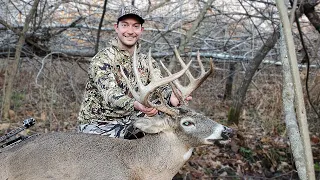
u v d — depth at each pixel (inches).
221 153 343.3
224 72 502.9
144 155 185.5
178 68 422.9
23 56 431.2
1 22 381.4
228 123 416.5
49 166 176.7
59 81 413.7
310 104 353.1
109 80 200.5
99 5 413.1
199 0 390.0
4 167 177.6
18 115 398.9
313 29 410.0
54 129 361.4
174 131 186.4
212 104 481.4
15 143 191.2
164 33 403.2
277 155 339.9
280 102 407.5
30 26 405.7
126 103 187.3
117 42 214.1
